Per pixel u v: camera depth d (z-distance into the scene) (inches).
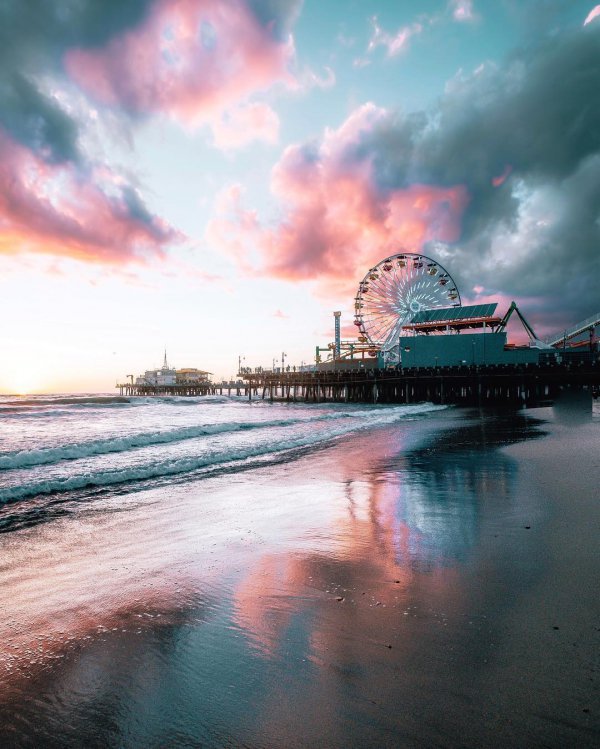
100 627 138.6
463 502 286.2
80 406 2305.6
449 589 156.7
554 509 257.1
